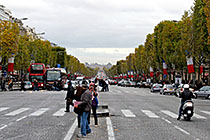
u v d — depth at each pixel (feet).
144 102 93.91
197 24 140.26
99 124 47.16
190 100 53.21
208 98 119.65
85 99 36.50
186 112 52.54
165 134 38.32
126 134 38.14
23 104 82.89
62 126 44.45
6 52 166.61
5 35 163.53
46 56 288.92
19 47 217.77
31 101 93.30
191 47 145.89
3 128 42.47
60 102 89.66
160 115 60.23
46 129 41.70
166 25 199.52
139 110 69.41
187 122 50.72
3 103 85.97
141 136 36.76
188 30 148.56
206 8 117.50
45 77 184.24
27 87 180.45
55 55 344.28
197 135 37.86
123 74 566.77
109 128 42.98
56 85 175.22
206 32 138.00
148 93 159.74
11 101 93.25
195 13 144.15
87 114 36.94
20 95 124.06
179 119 54.34
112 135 37.29
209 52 140.67
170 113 64.08
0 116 56.59
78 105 36.42
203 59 152.76
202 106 85.25
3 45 164.45
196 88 144.66
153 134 38.24
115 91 172.14
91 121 50.78
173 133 39.22
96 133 38.83
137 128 43.16
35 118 53.67
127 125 46.11
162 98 115.96
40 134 37.81
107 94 137.28
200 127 45.09
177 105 84.74
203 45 139.95
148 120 52.31
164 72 217.97
